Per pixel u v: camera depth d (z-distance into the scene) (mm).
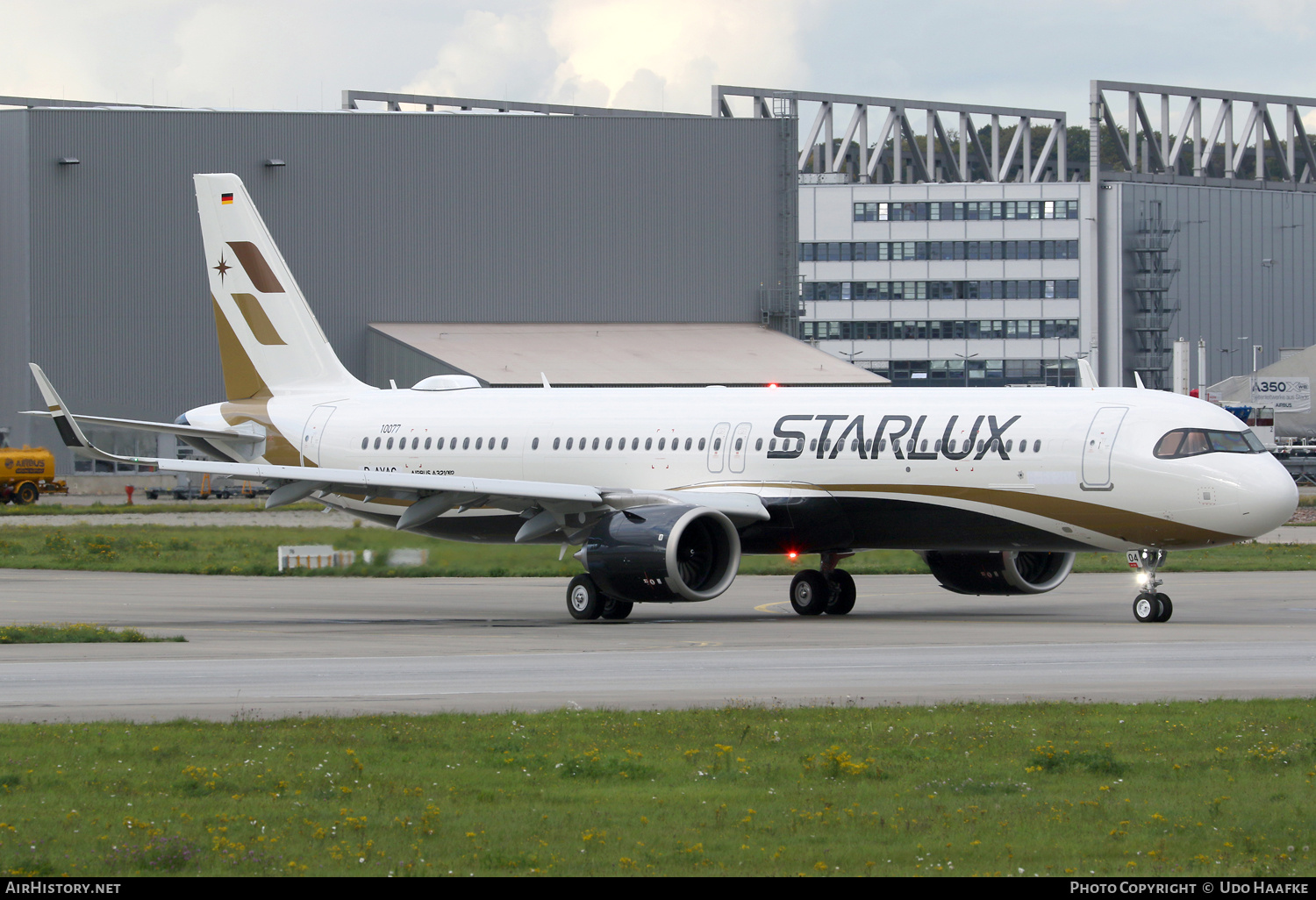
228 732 64312
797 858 43281
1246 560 190625
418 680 83438
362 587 164875
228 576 179000
